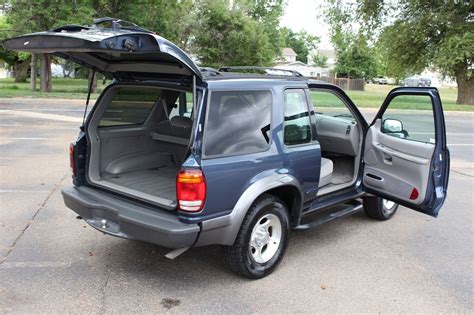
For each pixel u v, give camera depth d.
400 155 4.71
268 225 3.98
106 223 3.73
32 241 4.59
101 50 3.09
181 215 3.38
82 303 3.46
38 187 6.48
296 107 4.21
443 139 4.41
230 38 34.31
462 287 3.96
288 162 4.00
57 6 21.45
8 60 38.53
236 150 3.60
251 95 3.77
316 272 4.14
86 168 4.17
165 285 3.79
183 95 4.62
